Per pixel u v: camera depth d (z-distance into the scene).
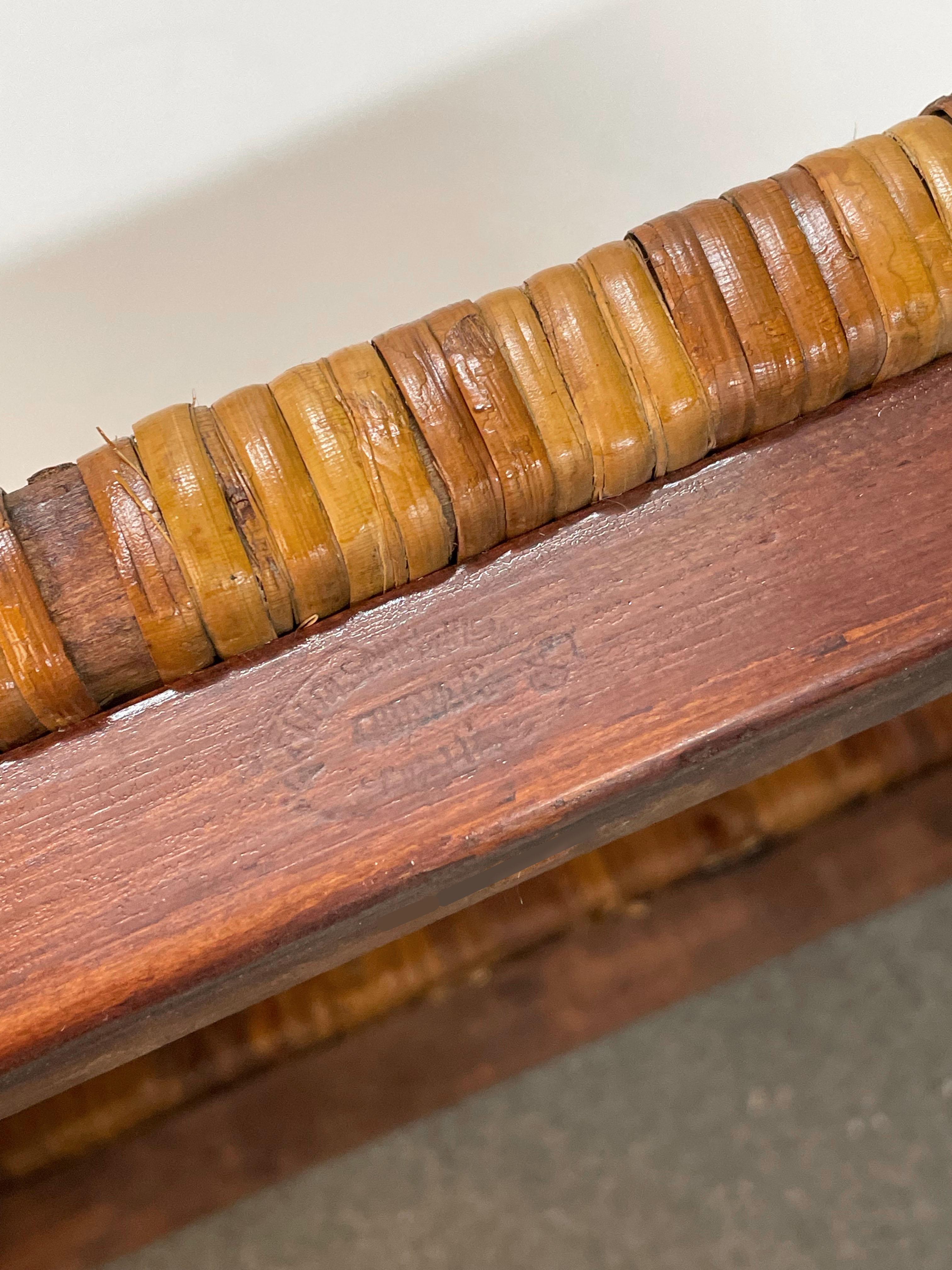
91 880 0.29
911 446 0.30
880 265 0.30
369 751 0.29
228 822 0.29
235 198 0.35
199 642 0.30
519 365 0.30
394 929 0.31
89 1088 0.36
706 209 0.30
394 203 0.36
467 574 0.30
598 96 0.36
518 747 0.29
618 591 0.30
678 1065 0.36
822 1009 0.36
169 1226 0.36
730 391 0.30
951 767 0.37
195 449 0.29
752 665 0.29
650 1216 0.35
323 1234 0.36
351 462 0.29
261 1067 0.36
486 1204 0.36
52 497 0.30
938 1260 0.35
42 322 0.36
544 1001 0.37
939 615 0.29
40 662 0.29
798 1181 0.35
